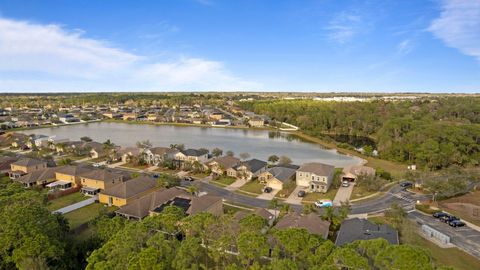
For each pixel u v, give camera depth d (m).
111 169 81.00
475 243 40.94
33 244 29.55
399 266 20.55
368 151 101.94
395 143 97.56
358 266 21.70
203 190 63.66
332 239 41.09
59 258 31.97
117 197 53.91
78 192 62.19
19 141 109.94
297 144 125.50
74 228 43.78
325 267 21.61
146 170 80.38
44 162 75.88
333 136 148.50
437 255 37.59
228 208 54.00
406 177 67.38
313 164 69.81
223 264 26.47
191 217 31.92
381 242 23.66
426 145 87.38
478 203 55.16
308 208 49.38
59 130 161.50
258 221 30.53
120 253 26.89
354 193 61.69
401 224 43.31
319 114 164.00
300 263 24.39
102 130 163.00
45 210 36.00
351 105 182.88
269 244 27.09
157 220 32.22
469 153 91.69
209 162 77.94
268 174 68.38
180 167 81.62
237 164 76.38
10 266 31.14
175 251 27.19
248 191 63.12
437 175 65.62
